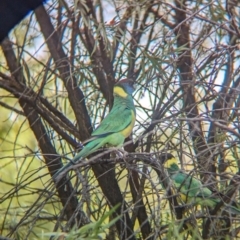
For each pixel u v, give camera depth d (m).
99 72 11.84
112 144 10.84
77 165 8.86
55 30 10.99
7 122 14.55
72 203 11.02
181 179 10.43
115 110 11.07
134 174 10.99
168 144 9.95
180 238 8.13
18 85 11.41
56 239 8.40
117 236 11.54
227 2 11.27
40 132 11.59
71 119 13.53
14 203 13.86
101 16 11.66
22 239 10.20
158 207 8.62
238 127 9.62
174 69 10.53
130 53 11.58
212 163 9.87
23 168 14.44
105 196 10.46
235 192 8.95
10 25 7.70
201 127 10.59
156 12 12.74
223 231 10.04
